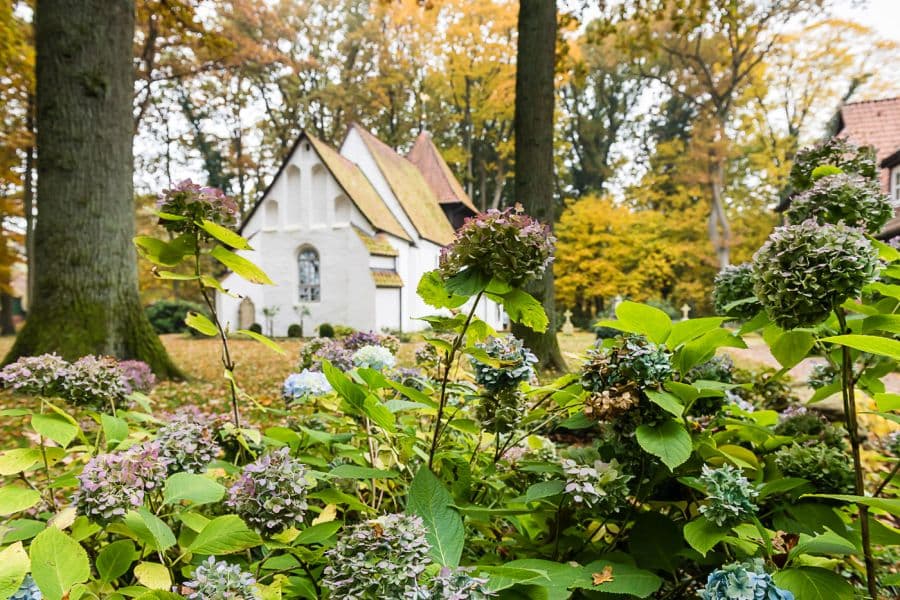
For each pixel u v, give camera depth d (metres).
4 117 16.58
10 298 24.84
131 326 6.35
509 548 1.42
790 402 2.81
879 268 1.11
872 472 2.57
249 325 21.28
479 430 1.45
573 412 1.52
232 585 0.82
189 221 1.36
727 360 1.90
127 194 6.45
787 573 1.04
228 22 25.61
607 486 1.15
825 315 1.12
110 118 6.24
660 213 29.19
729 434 1.58
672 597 1.32
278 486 1.04
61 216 6.00
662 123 41.56
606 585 1.02
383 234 20.81
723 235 27.88
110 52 6.23
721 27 11.73
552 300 7.06
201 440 1.32
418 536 0.86
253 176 35.06
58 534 0.86
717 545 1.36
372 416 1.26
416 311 22.64
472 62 29.66
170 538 0.96
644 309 1.27
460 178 39.25
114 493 0.97
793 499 1.31
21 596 0.79
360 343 2.31
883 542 1.22
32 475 2.17
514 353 1.41
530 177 7.67
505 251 1.08
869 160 1.89
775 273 1.15
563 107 40.91
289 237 21.05
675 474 1.30
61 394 1.50
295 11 32.28
